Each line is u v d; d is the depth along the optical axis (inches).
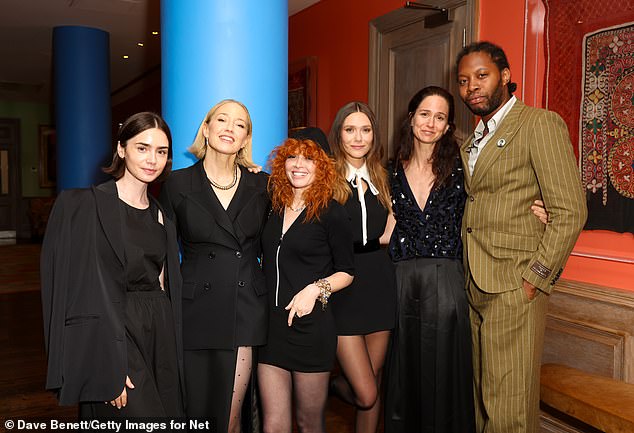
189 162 110.2
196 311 90.4
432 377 104.3
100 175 313.1
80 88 305.4
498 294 97.3
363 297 101.5
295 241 92.0
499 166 96.9
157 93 457.4
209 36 107.7
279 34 114.5
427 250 105.0
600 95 127.2
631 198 121.6
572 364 132.0
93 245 81.4
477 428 107.2
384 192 106.3
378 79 209.0
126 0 257.0
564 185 91.3
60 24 300.5
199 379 91.0
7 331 229.6
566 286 133.8
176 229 94.3
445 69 177.8
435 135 104.0
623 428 99.3
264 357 94.0
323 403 95.1
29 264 422.6
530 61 145.3
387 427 110.3
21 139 637.3
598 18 127.0
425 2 183.8
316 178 92.0
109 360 79.4
